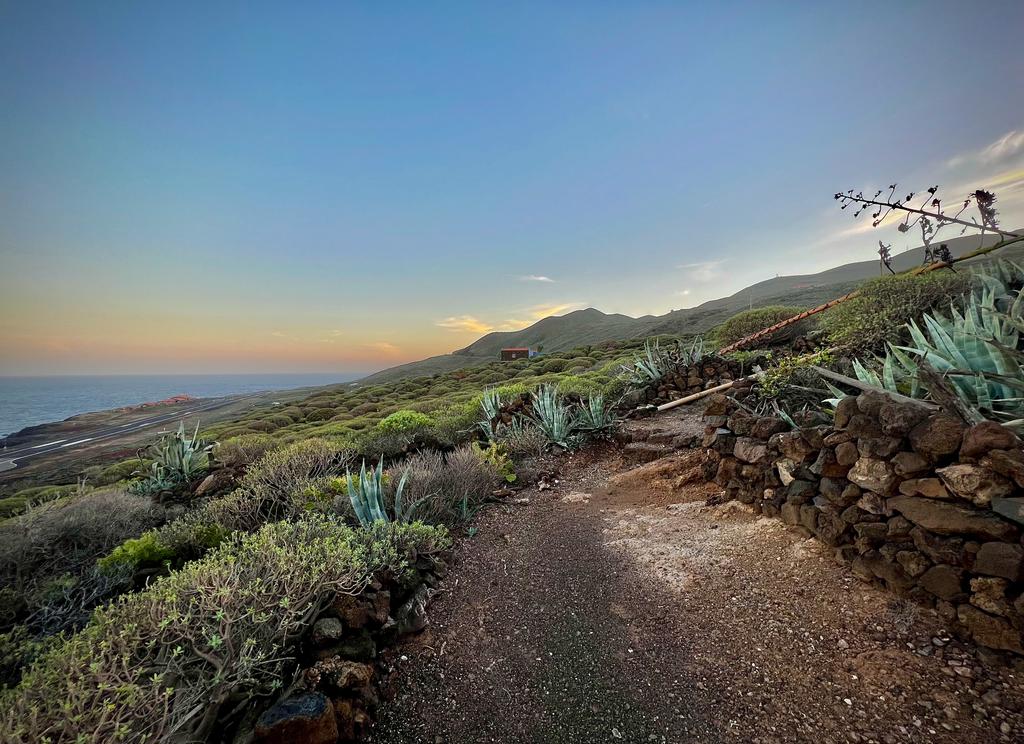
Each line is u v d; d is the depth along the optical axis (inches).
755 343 397.1
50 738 53.9
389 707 83.6
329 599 97.2
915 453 89.0
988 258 200.2
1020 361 97.0
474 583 127.0
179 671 70.3
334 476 199.6
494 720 80.8
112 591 123.3
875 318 215.5
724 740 72.5
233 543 124.0
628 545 138.9
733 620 97.7
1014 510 73.0
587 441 271.0
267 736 68.6
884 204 134.3
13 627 103.6
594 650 96.4
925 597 85.3
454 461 213.3
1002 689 69.2
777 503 129.3
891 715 69.9
